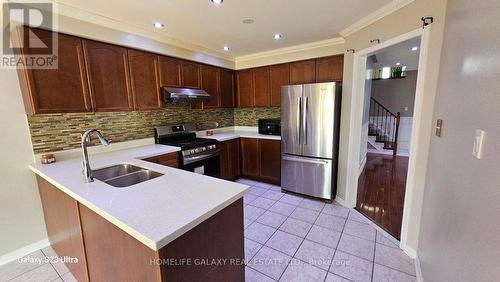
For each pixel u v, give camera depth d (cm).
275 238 232
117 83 251
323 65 339
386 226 250
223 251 126
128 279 110
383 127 673
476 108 94
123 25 246
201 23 251
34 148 211
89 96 228
